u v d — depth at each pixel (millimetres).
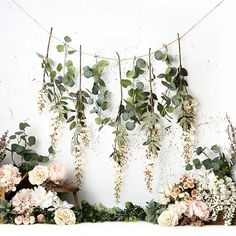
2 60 2959
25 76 2934
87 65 2891
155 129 2754
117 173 2789
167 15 2852
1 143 2822
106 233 2443
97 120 2836
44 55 2926
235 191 2557
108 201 2803
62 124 2879
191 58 2807
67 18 2934
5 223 2600
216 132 2756
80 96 2850
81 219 2645
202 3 2826
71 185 2830
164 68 2822
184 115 2721
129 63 2861
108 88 2861
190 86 2799
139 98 2785
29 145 2871
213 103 2773
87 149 2850
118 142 2756
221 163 2639
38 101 2906
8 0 2980
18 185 2756
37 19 2955
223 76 2775
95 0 2920
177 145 2783
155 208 2627
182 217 2564
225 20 2797
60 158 2865
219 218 2564
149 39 2852
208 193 2582
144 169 2791
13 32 2967
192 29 2822
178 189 2580
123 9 2893
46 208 2643
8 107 2930
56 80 2887
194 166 2738
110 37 2887
